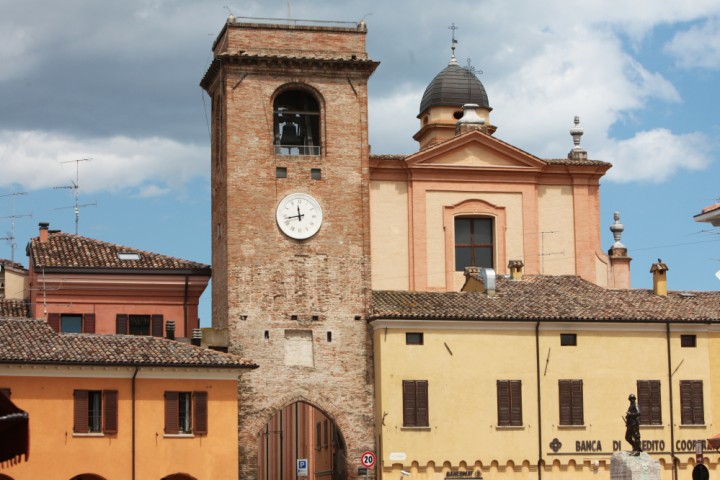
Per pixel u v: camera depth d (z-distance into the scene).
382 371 67.44
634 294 73.38
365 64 72.50
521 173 81.31
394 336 67.94
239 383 68.25
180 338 70.50
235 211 70.12
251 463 67.62
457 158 80.69
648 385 69.75
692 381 70.31
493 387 68.25
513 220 81.06
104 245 76.62
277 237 70.44
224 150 71.31
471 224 81.06
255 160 70.81
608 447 68.81
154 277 74.38
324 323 69.88
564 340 69.44
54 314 72.75
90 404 61.88
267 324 69.31
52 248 75.06
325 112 72.12
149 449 62.34
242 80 71.31
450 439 67.44
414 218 79.69
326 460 87.06
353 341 70.00
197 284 75.19
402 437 67.06
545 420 68.44
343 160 71.81
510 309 69.56
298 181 71.19
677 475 69.38
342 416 69.00
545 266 81.19
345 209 71.38
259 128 71.12
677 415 69.88
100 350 62.78
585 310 70.19
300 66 71.81
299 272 70.25
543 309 69.81
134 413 62.31
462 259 80.69
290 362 69.25
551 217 81.81
